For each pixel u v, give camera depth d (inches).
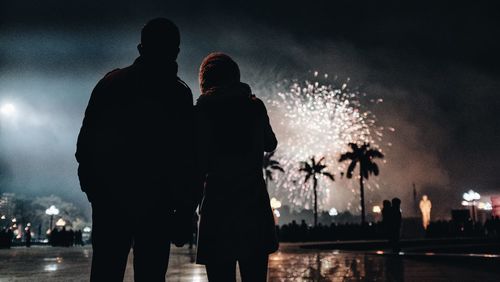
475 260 396.8
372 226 1685.5
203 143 113.2
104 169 99.8
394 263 418.3
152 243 101.0
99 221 99.6
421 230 1919.3
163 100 106.0
